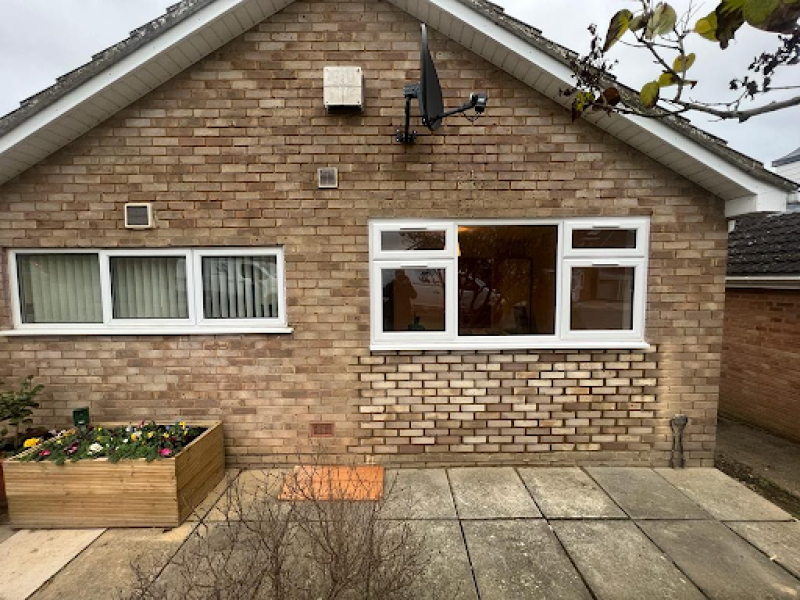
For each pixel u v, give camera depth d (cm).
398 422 411
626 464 413
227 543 302
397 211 394
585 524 322
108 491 321
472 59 388
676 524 323
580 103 202
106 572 276
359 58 385
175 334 400
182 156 388
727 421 585
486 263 409
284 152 390
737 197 371
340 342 404
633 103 232
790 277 484
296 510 263
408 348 401
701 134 345
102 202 387
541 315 412
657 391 408
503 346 404
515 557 286
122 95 367
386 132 391
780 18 123
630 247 401
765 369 546
